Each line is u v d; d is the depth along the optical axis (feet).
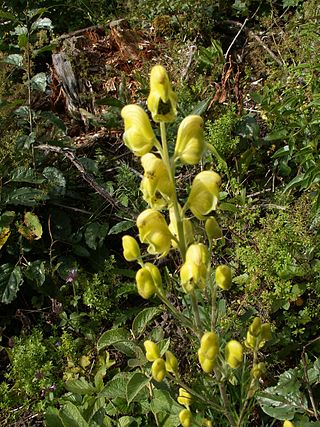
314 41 2.06
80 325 1.63
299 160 1.81
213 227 0.96
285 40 2.16
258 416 1.41
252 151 1.90
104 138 2.12
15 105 1.85
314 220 1.59
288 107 1.89
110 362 1.48
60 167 1.95
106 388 1.27
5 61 1.87
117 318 1.60
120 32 2.45
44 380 1.47
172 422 1.23
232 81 2.18
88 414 1.29
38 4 2.87
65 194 1.85
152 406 1.23
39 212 1.83
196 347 1.39
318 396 1.39
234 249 1.73
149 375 1.26
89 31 2.57
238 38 2.64
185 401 1.16
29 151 1.84
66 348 1.53
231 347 0.93
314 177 1.60
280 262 1.50
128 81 2.32
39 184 1.81
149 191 0.87
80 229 1.81
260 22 2.59
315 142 1.70
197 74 2.23
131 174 1.82
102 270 1.77
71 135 2.25
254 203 1.88
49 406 1.40
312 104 1.70
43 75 1.85
